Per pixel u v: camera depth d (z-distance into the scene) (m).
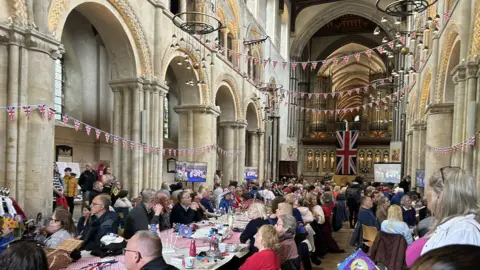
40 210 7.51
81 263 4.11
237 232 6.73
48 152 7.80
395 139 32.25
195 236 5.99
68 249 4.03
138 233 3.04
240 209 10.39
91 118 14.70
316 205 9.29
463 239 1.84
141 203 6.00
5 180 7.22
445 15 12.48
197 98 16.69
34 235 5.16
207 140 16.83
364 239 7.23
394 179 22.20
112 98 15.50
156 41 12.60
